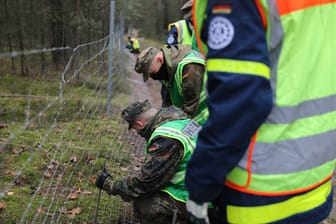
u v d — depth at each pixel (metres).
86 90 5.83
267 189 1.37
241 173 1.38
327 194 1.53
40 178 3.60
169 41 4.59
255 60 1.23
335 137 1.46
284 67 1.33
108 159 4.30
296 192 1.40
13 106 5.57
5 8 10.62
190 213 1.43
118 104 6.96
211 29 1.29
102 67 6.18
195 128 2.53
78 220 3.00
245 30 1.24
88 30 11.66
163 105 3.59
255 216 1.40
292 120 1.35
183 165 2.47
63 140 4.61
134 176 2.55
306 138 1.37
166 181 2.46
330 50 1.42
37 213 2.85
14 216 2.93
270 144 1.35
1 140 4.28
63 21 11.10
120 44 10.90
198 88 2.93
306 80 1.36
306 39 1.35
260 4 1.25
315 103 1.39
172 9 38.34
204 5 1.41
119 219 3.10
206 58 1.34
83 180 3.71
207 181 1.31
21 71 9.09
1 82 7.60
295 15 1.31
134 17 27.50
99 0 12.05
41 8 11.12
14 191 3.29
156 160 2.43
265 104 1.24
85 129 4.88
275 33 1.30
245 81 1.22
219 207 1.51
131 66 13.84
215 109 1.26
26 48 11.14
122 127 5.70
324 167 1.45
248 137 1.26
